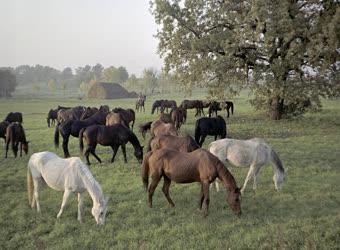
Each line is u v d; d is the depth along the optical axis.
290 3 23.80
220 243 7.12
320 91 24.62
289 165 13.87
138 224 8.38
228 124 27.09
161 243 7.22
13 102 67.94
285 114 28.84
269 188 10.94
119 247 7.11
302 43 23.83
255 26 24.67
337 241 7.08
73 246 7.24
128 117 24.58
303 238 7.22
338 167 13.61
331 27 21.55
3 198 10.30
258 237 7.30
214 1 25.47
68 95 114.44
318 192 10.42
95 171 13.30
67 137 15.68
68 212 9.05
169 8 24.91
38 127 29.25
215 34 24.38
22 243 7.49
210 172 8.44
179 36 24.78
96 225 8.16
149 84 116.31
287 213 8.84
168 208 9.32
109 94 91.25
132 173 12.98
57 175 8.41
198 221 8.37
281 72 23.91
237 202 8.44
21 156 16.28
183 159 8.76
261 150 10.40
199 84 25.28
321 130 23.66
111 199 10.09
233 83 26.19
